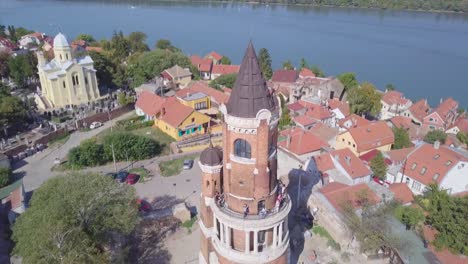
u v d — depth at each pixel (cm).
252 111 4056
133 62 16200
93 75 12812
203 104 11444
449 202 6003
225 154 4372
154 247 6034
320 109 11362
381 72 19412
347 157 7875
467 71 19500
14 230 5191
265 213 4428
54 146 9769
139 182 8088
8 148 9350
